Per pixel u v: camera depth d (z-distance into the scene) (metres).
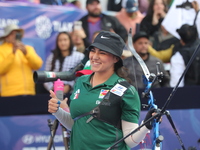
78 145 11.79
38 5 24.05
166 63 23.08
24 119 21.42
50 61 23.55
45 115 21.42
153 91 20.44
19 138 21.38
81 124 11.76
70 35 23.45
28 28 23.81
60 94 12.87
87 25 23.91
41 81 13.36
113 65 12.12
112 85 11.78
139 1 23.53
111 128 11.59
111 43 11.73
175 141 19.78
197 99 20.39
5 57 22.31
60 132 21.02
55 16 24.03
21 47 22.66
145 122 10.92
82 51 23.66
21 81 22.53
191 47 22.83
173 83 22.78
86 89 12.00
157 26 23.33
